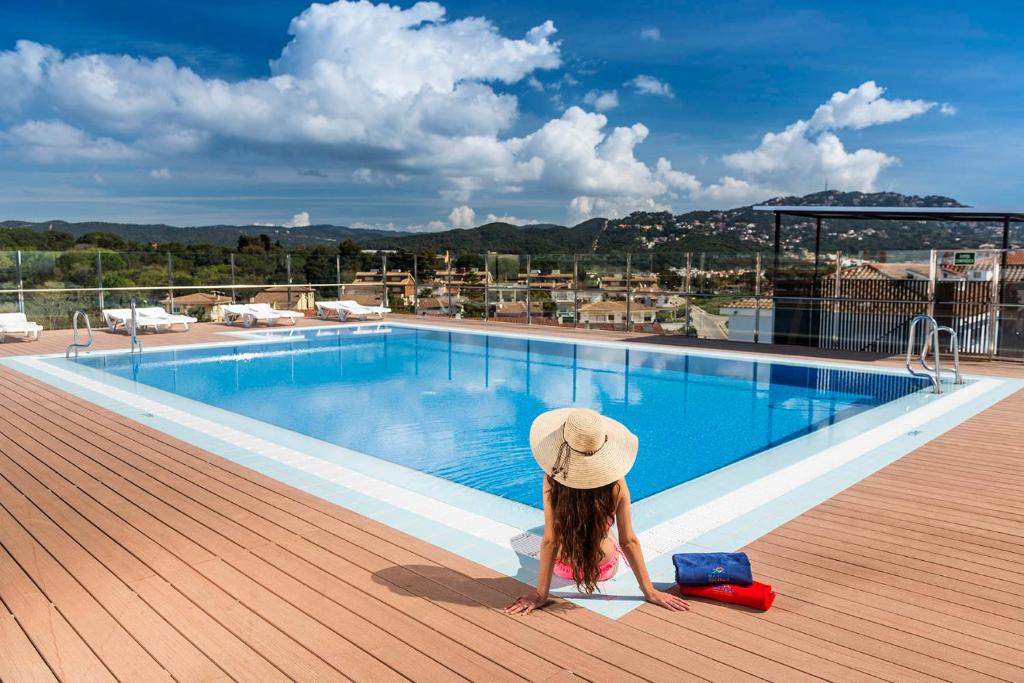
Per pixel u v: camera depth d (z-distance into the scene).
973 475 4.95
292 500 4.41
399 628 2.76
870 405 8.23
